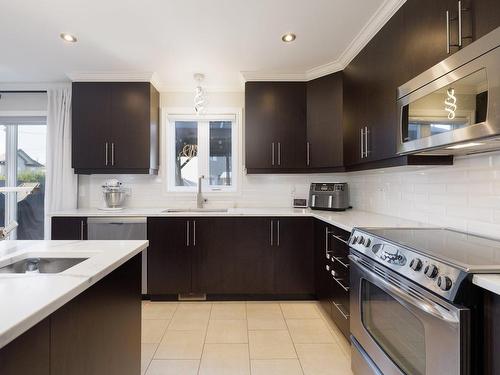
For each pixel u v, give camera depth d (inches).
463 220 64.7
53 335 31.5
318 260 105.2
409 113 61.9
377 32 81.5
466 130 45.4
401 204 89.2
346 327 78.3
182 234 110.3
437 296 39.8
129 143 120.2
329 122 112.6
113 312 46.5
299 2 74.0
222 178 140.3
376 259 56.0
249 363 73.3
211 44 95.7
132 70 116.3
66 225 110.3
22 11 77.4
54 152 128.6
